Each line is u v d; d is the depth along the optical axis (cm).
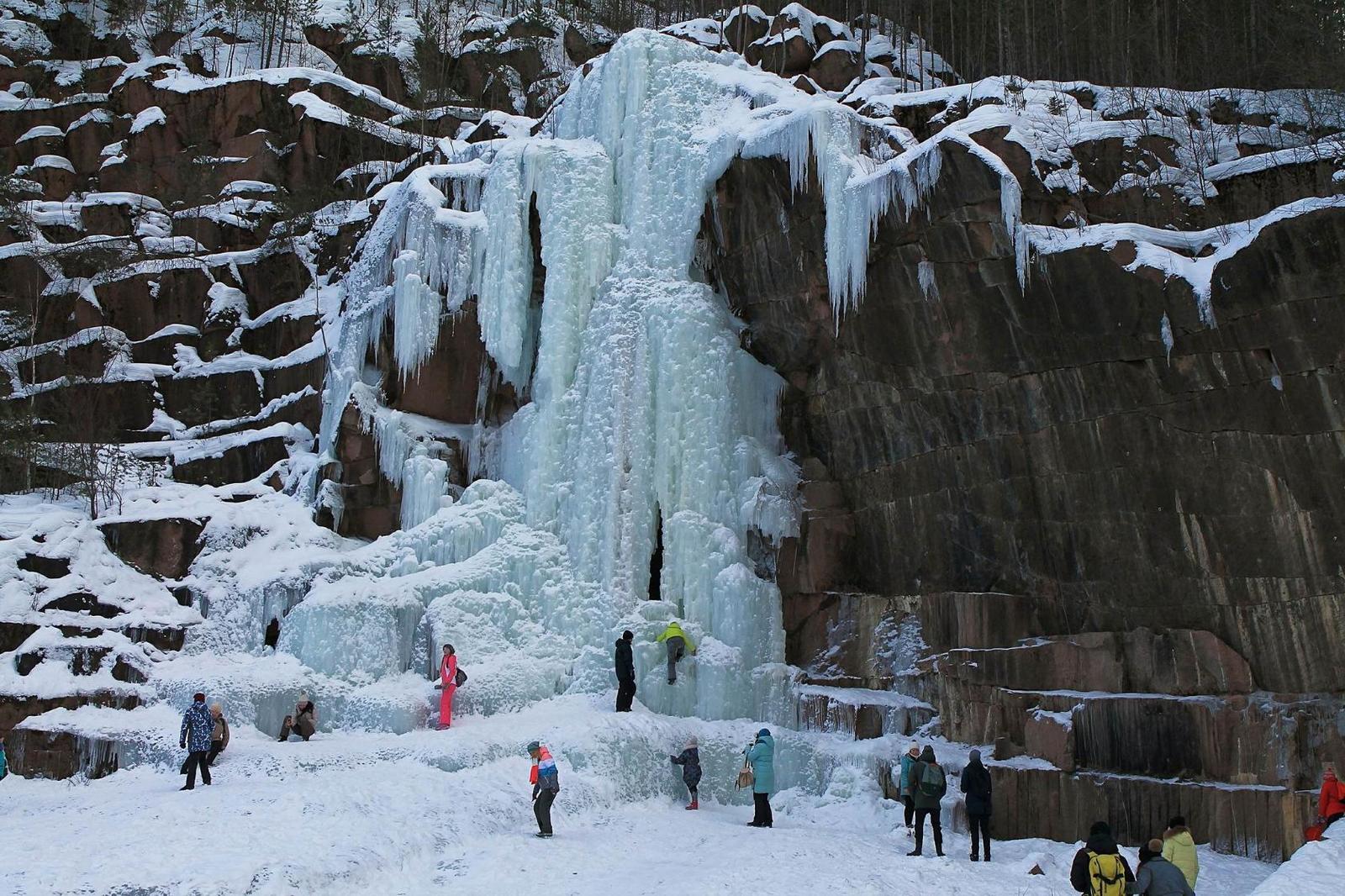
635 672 2138
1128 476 1850
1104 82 3073
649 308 2428
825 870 1455
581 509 2352
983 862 1566
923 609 2100
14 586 2367
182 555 2605
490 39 4953
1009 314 1898
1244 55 2741
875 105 2714
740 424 2377
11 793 1900
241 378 3325
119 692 2184
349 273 3372
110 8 5200
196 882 1274
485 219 2739
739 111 2533
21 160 4469
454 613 2222
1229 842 1634
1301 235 1548
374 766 1802
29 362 3509
